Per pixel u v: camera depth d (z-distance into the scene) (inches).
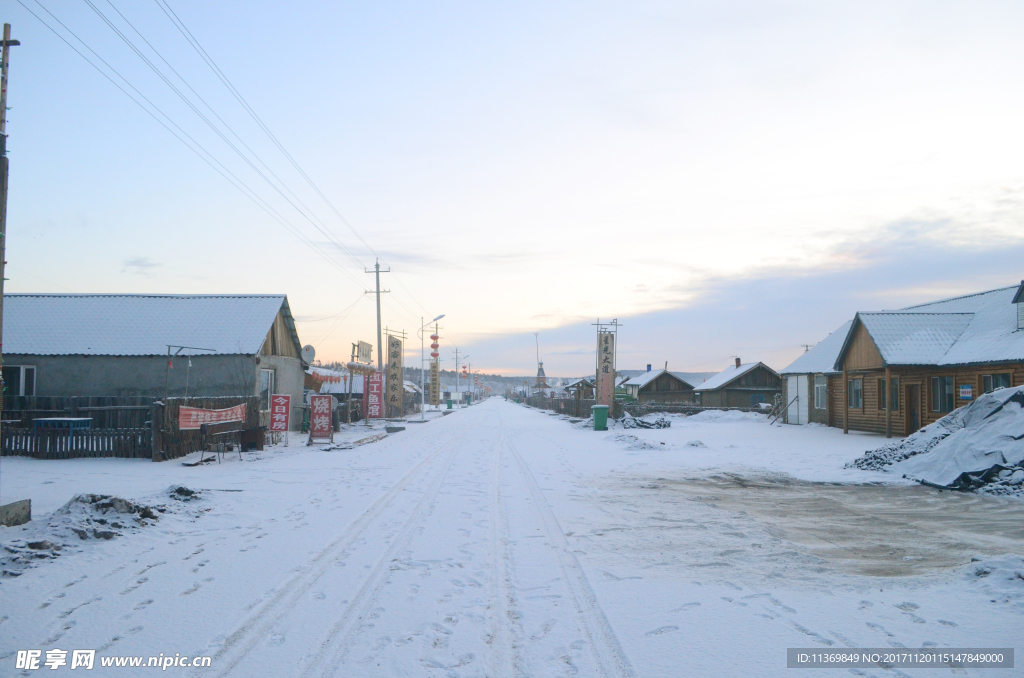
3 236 353.1
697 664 175.3
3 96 355.6
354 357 1286.9
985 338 896.3
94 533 306.8
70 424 654.5
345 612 213.6
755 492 477.4
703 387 2279.8
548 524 354.0
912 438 602.5
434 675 168.1
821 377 1285.7
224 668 171.0
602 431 1200.8
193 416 657.6
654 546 306.8
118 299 999.6
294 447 815.1
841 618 210.8
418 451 780.6
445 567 266.8
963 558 289.7
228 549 294.5
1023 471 464.1
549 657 179.8
